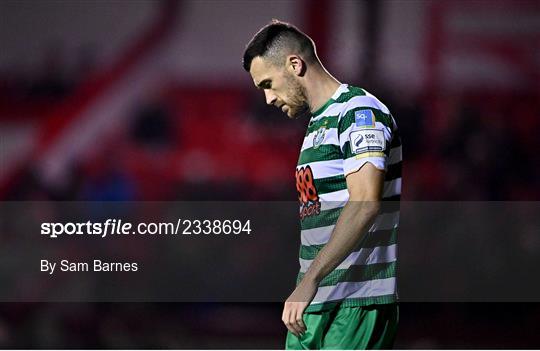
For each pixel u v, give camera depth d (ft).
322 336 33.55
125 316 65.05
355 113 32.45
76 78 70.90
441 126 68.08
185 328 64.90
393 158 33.68
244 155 68.69
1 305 64.28
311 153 33.71
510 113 68.28
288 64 34.45
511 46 68.90
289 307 30.27
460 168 67.41
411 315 64.03
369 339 33.27
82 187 69.21
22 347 63.00
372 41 67.92
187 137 69.21
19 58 70.85
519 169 67.41
